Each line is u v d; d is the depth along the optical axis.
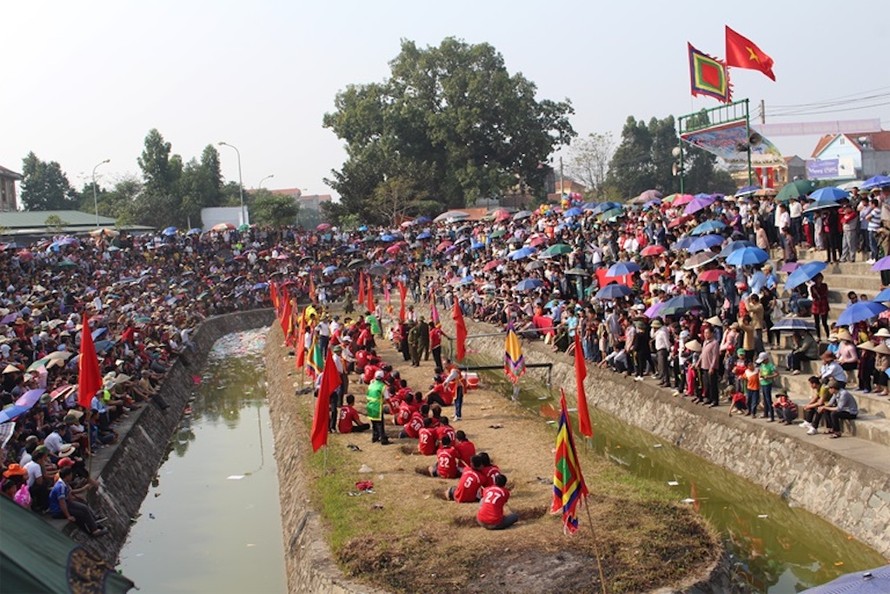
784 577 16.44
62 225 74.88
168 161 104.69
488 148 89.00
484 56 88.69
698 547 14.98
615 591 13.44
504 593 13.57
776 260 31.50
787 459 20.09
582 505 17.25
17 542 6.95
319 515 18.19
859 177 75.31
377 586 14.12
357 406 27.86
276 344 47.78
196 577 19.17
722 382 24.92
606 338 30.59
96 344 30.56
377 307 56.16
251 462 28.77
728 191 99.25
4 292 40.91
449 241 62.81
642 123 99.75
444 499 18.30
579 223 46.25
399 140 89.44
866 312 20.17
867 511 17.19
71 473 19.12
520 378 36.53
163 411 32.69
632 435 26.67
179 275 62.56
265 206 89.31
